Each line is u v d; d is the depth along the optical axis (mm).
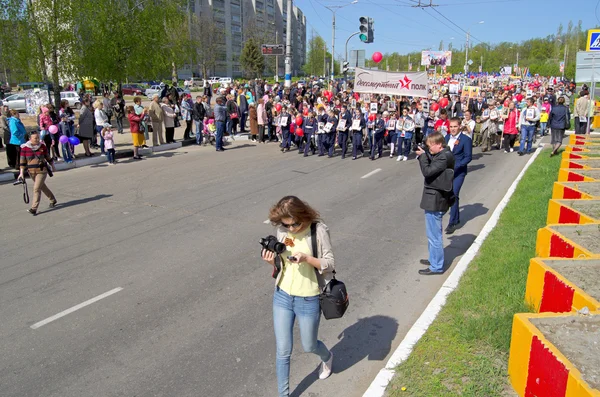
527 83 52469
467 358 4152
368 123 16328
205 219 9141
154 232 8406
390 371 4055
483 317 4711
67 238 8141
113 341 4930
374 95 25000
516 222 8078
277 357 3797
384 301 5777
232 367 4461
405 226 8742
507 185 11922
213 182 12406
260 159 16047
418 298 5848
